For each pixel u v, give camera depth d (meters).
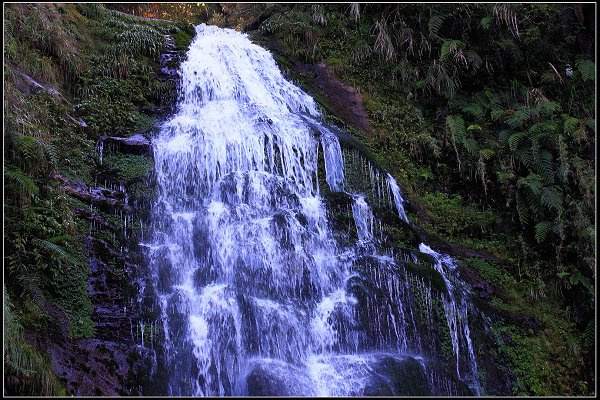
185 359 6.01
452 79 10.19
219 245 7.05
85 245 6.38
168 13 13.88
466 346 7.21
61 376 5.32
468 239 8.67
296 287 6.93
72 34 9.02
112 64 8.94
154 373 5.80
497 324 7.63
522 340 7.58
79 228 6.48
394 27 10.79
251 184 7.68
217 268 6.90
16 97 6.94
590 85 10.27
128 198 7.16
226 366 6.04
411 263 7.61
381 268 7.34
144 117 8.62
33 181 6.29
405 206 8.72
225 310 6.37
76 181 6.93
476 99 10.12
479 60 10.16
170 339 6.09
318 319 6.65
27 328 5.38
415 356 6.84
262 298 6.65
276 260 7.00
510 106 10.15
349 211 8.00
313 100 9.86
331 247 7.48
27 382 5.00
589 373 7.53
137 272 6.48
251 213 7.44
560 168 8.90
